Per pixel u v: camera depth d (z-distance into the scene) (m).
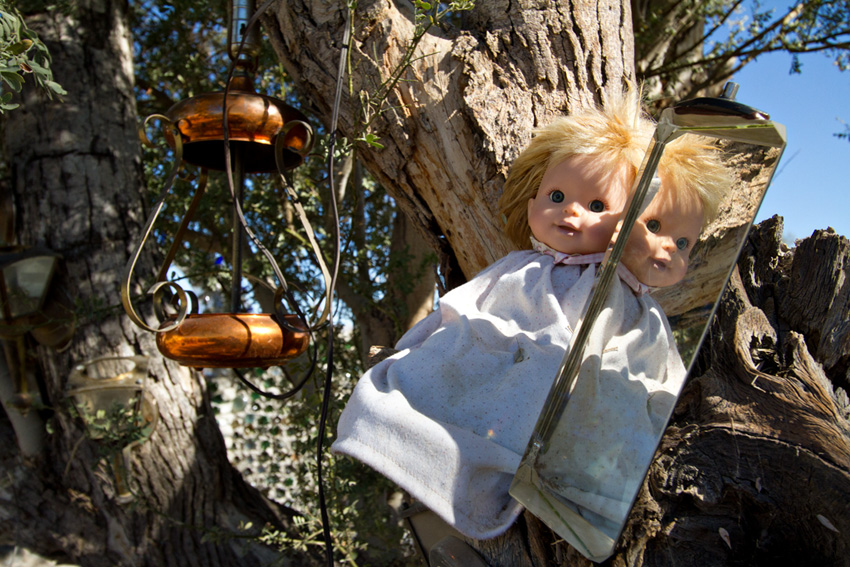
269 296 3.58
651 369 1.03
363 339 3.86
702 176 1.06
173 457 3.38
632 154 1.35
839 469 1.13
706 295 1.01
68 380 3.23
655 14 3.75
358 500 3.26
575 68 1.79
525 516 1.26
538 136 1.46
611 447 1.03
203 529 3.27
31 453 3.46
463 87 1.80
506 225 1.61
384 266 3.64
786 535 1.19
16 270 3.12
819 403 1.28
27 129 3.38
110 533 3.38
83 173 3.36
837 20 3.79
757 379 1.34
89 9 3.45
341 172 3.49
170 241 3.92
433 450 1.14
